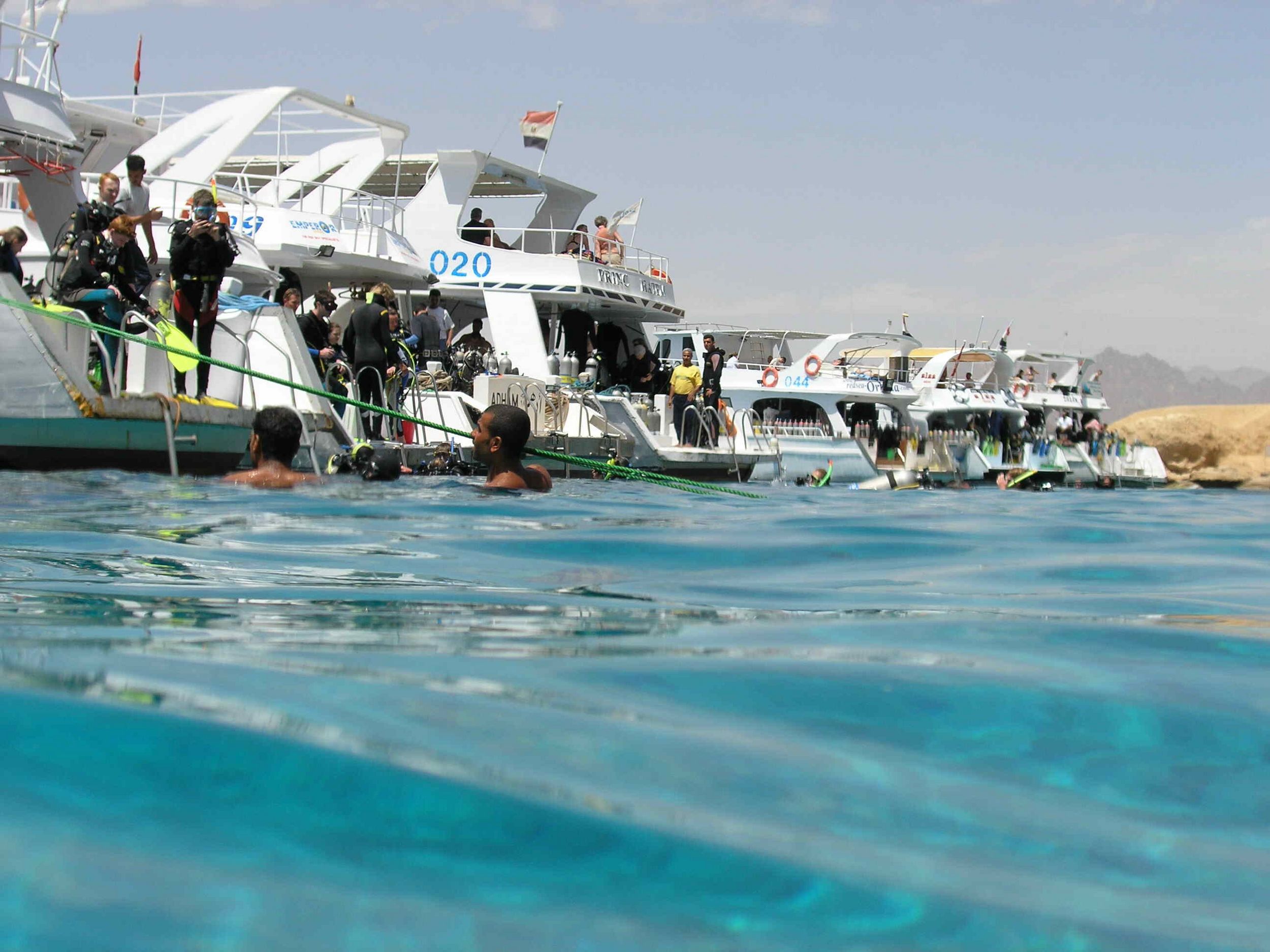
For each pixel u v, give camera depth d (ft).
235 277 60.85
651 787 4.72
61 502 22.88
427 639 8.51
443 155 81.00
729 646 8.52
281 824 4.00
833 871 3.95
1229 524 27.58
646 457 74.23
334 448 46.39
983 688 7.11
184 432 37.81
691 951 3.32
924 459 106.11
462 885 3.63
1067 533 22.59
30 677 5.87
